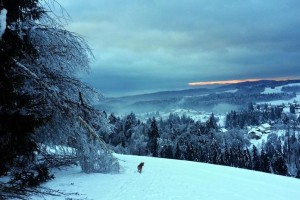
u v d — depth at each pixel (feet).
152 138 248.73
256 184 52.42
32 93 36.19
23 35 36.27
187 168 62.34
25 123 30.40
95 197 35.17
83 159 46.06
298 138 488.85
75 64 43.21
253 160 287.69
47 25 39.91
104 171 47.50
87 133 45.78
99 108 48.11
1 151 30.45
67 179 41.91
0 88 29.84
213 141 285.84
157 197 38.09
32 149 35.12
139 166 51.16
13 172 36.17
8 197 31.71
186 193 41.39
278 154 326.03
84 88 45.24
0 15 30.19
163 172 54.34
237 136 370.53
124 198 36.14
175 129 333.83
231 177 56.85
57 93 40.37
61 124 43.42
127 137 240.53
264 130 565.12
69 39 41.16
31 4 37.45
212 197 40.91
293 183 56.75
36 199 32.12
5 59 30.60
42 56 40.24
